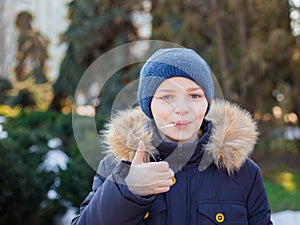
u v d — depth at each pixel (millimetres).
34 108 7090
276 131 5578
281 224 3131
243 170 1217
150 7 6223
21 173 3008
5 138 3080
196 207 1141
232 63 5992
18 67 10273
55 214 3148
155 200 1135
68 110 7254
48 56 10125
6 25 11594
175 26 5926
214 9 5898
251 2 5637
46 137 3424
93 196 1133
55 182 3152
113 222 1050
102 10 6758
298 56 5578
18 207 2971
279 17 5637
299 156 5859
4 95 8328
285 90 5477
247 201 1213
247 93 5766
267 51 5398
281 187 4871
